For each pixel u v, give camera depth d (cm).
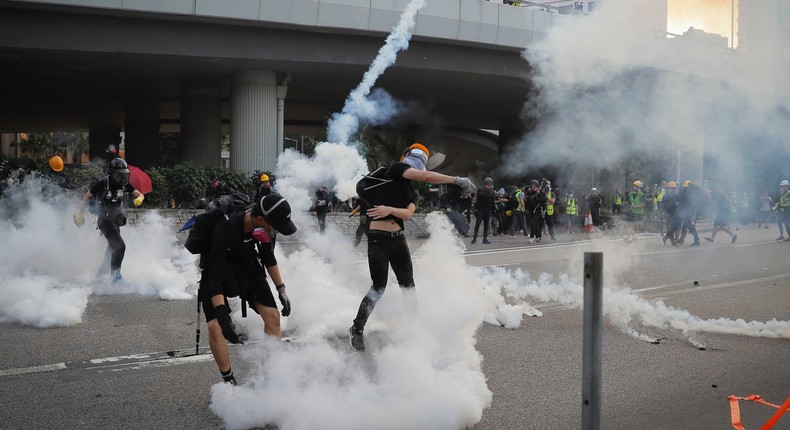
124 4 2050
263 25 2262
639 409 504
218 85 2930
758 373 603
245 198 501
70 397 510
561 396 527
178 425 456
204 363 601
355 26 2314
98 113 3962
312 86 3062
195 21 2205
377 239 609
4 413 475
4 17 2048
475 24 2436
